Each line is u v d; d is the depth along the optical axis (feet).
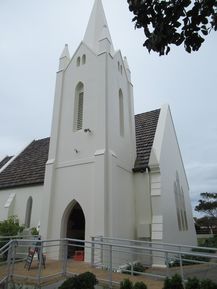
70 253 52.90
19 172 74.69
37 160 76.43
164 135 67.26
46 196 52.34
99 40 60.13
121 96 62.95
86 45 62.18
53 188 53.11
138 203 55.47
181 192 74.64
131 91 68.23
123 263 45.62
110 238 40.42
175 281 26.84
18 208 65.57
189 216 77.97
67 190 51.34
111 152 49.78
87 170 50.16
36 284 30.78
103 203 44.78
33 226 60.85
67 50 67.56
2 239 50.98
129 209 52.85
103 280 31.91
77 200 49.19
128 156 58.23
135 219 54.34
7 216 63.77
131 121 64.08
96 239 42.75
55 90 62.90
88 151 51.49
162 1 17.29
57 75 64.44
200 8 16.87
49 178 53.62
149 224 52.29
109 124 52.11
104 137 50.03
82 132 53.88
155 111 78.89
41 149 82.99
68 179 52.13
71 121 57.06
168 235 53.78
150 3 17.44
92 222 45.68
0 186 71.41
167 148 67.72
